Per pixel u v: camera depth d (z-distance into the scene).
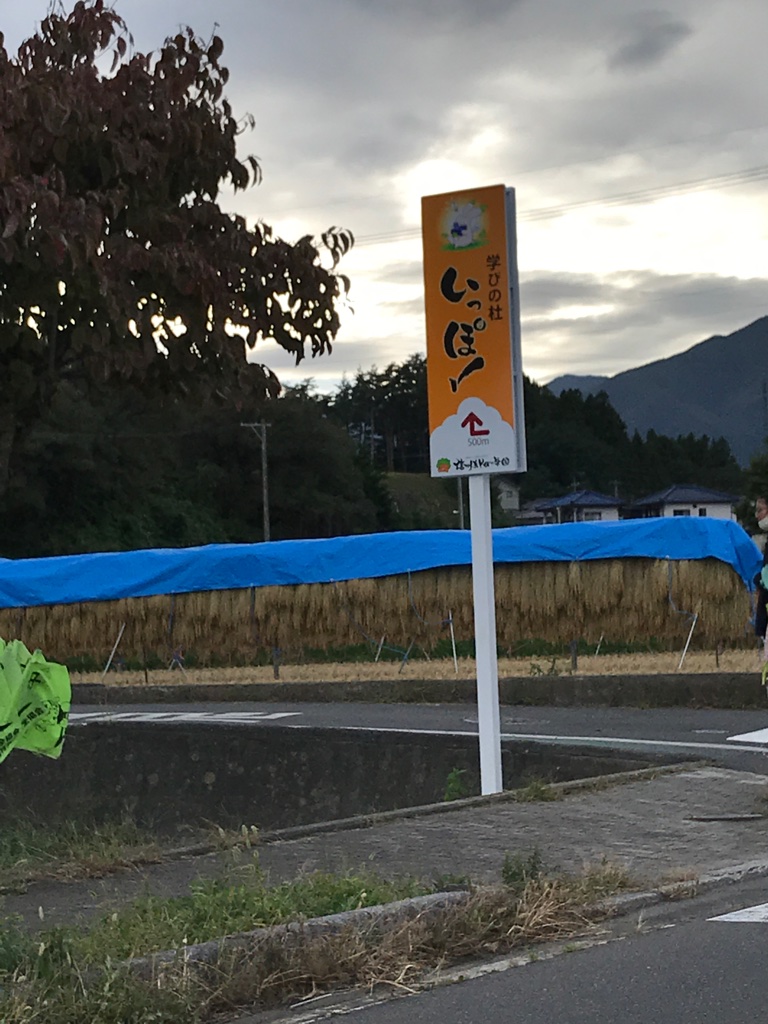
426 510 117.56
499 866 8.18
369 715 18.97
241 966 5.92
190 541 77.69
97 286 9.23
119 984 5.36
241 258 10.17
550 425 160.88
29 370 9.91
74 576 28.30
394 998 5.82
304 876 7.60
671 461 168.62
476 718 17.91
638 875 7.89
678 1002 5.55
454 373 11.06
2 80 9.41
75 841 13.56
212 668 28.27
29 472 63.31
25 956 5.71
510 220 10.88
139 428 68.38
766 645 10.66
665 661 24.02
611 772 12.72
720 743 14.04
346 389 151.62
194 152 10.30
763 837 8.95
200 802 16.45
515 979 6.00
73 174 9.90
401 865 8.27
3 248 8.70
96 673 28.41
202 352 10.08
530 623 25.47
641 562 24.75
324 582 26.94
